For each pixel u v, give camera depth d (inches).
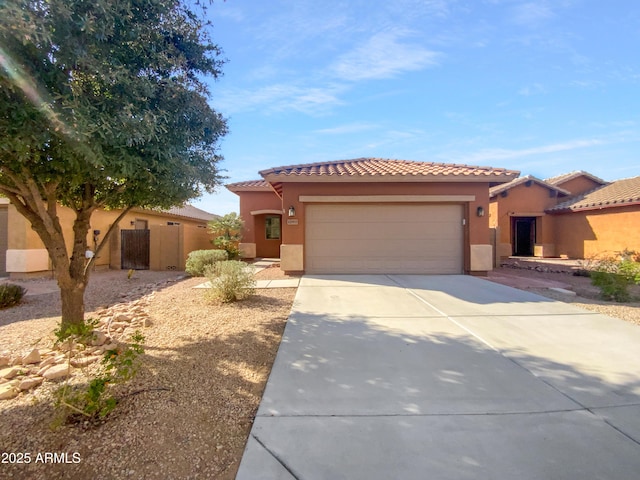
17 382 161.2
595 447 118.6
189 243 697.0
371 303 323.0
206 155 238.5
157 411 137.9
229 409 142.6
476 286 406.3
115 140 161.2
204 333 240.4
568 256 845.8
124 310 316.8
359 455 114.5
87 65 154.9
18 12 125.4
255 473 106.2
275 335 235.8
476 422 133.5
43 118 143.9
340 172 511.8
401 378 170.2
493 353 201.9
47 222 204.7
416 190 498.3
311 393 155.3
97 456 112.7
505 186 855.7
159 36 192.7
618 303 328.8
